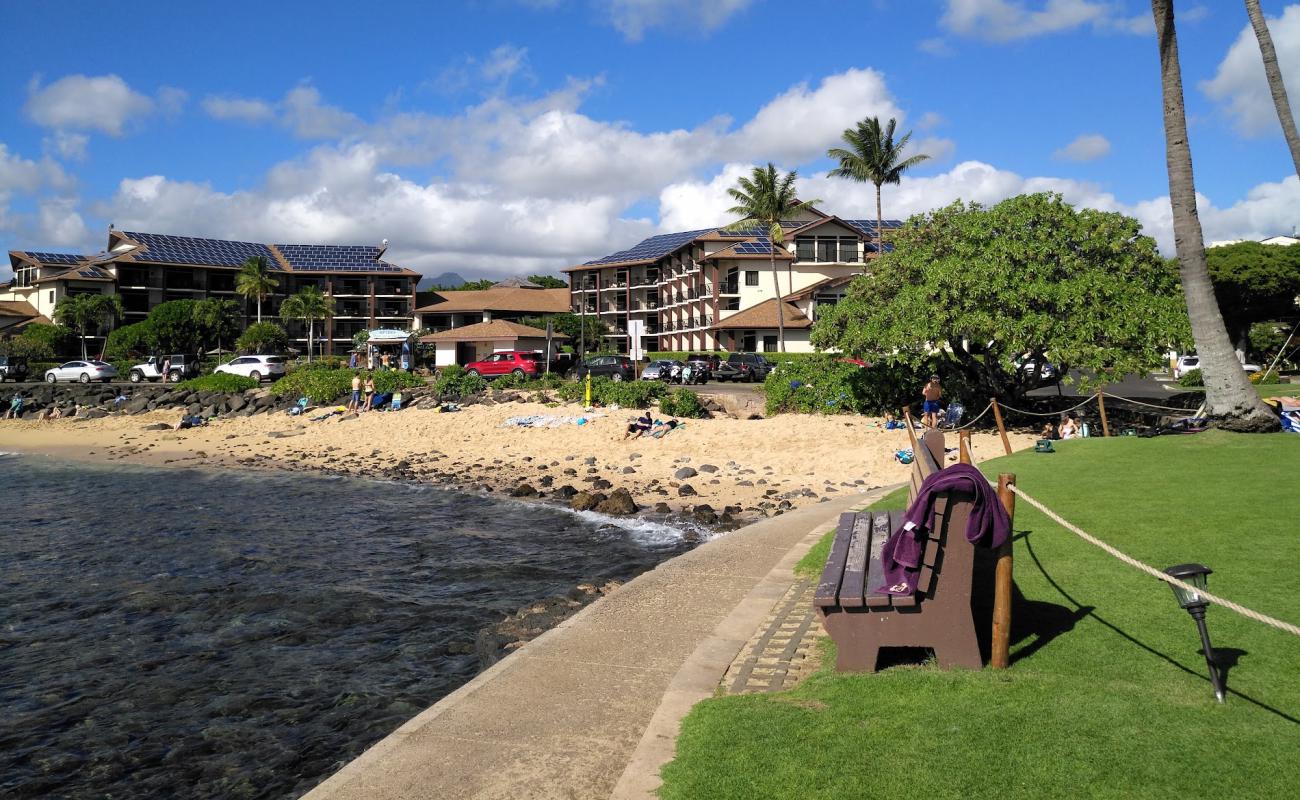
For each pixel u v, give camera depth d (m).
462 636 9.82
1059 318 24.36
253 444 31.58
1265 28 13.19
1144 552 8.19
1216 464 11.87
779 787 4.36
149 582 12.59
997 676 5.63
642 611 8.34
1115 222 25.81
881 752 4.67
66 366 59.06
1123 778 4.28
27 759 6.99
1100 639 6.25
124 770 6.78
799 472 20.47
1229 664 5.66
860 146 63.66
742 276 74.00
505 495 19.89
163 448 31.80
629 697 6.11
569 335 84.75
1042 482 11.73
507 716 5.81
